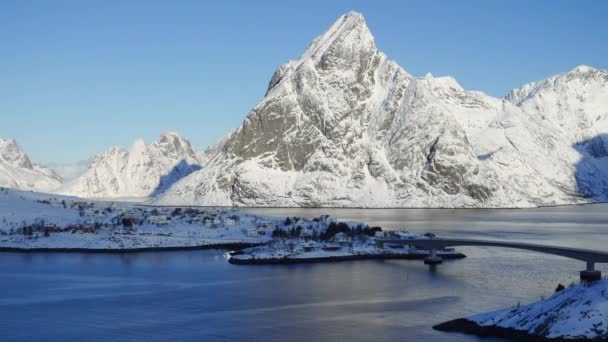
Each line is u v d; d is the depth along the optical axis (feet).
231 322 615.16
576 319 492.13
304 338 562.25
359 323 604.08
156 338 568.82
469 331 550.77
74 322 623.77
